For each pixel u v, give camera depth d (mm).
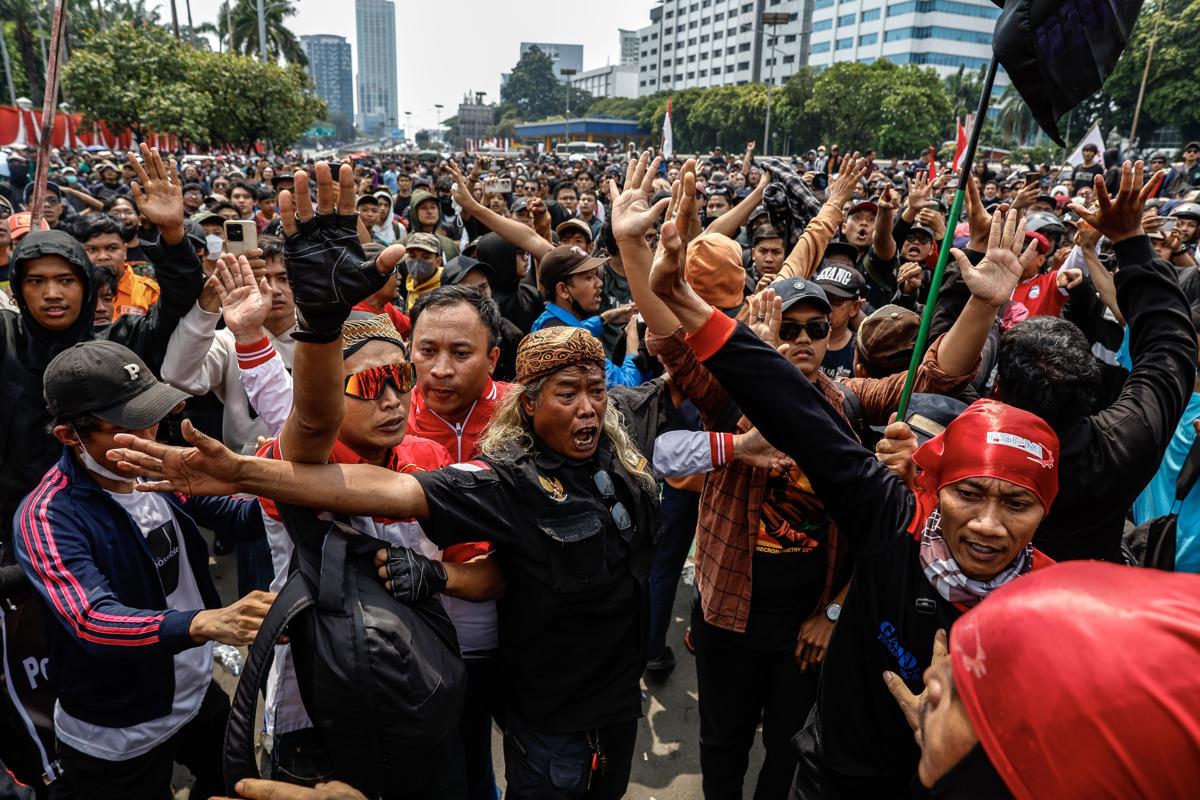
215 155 28359
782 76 107750
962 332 2121
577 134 113438
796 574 2311
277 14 56406
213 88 28906
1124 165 2002
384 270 1211
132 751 2072
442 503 1627
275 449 1663
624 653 1985
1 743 2205
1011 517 1355
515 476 1754
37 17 51531
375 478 1558
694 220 2773
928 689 876
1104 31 1775
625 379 3400
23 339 2869
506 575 1859
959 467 1382
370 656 1378
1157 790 581
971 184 2971
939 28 89250
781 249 4656
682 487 2916
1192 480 2709
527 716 1927
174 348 2916
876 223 5551
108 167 12742
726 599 2338
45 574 1853
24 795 2186
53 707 2234
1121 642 615
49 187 7609
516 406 1882
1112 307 3643
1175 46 40031
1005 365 1862
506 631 1912
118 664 1976
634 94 166875
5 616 2145
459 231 9703
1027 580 737
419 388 2381
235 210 8023
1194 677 580
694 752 3160
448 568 1730
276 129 32188
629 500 1923
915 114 58531
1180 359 1930
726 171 19531
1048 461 1354
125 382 1915
